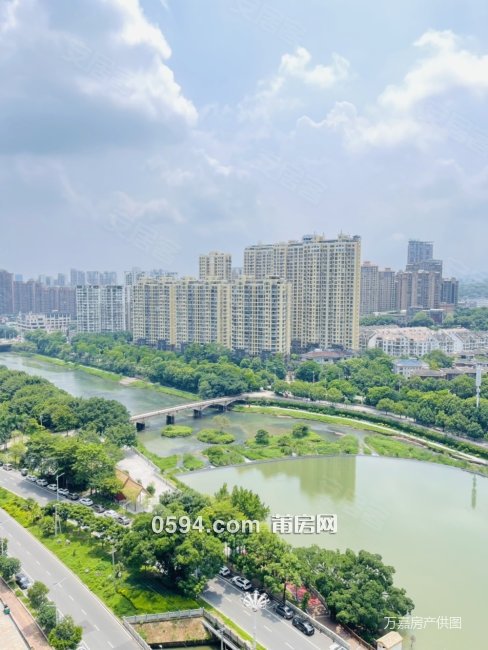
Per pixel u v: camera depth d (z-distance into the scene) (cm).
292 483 16500
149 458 18525
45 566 11031
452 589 10806
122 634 8919
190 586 9750
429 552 12262
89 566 10962
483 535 13175
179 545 10056
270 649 8525
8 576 10375
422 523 13775
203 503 11738
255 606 8512
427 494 15762
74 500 14388
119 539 10938
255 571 10100
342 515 14162
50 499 14488
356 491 15900
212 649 9000
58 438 16338
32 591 9419
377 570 9706
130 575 10631
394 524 13700
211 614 9306
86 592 10125
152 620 9262
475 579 11169
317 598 10162
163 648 8925
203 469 17500
